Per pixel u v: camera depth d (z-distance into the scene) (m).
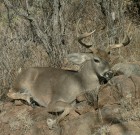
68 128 9.19
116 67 11.05
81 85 10.32
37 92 10.73
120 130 8.59
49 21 13.00
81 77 10.34
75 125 9.12
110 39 13.26
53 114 10.02
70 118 9.64
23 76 10.96
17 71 11.67
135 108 9.23
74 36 13.14
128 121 8.88
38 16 13.34
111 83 9.92
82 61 10.45
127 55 12.52
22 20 13.64
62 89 10.36
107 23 13.59
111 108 9.34
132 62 11.82
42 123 9.71
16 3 13.80
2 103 10.73
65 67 12.55
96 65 10.27
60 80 10.50
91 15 14.45
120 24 13.57
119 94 9.67
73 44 12.95
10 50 12.56
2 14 15.30
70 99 10.30
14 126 9.72
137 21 14.64
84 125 9.05
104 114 9.19
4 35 12.99
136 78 9.84
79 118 9.27
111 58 11.94
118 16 13.74
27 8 12.68
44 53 12.89
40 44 13.01
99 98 9.83
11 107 10.51
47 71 10.84
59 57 12.70
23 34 13.20
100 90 10.00
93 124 9.05
